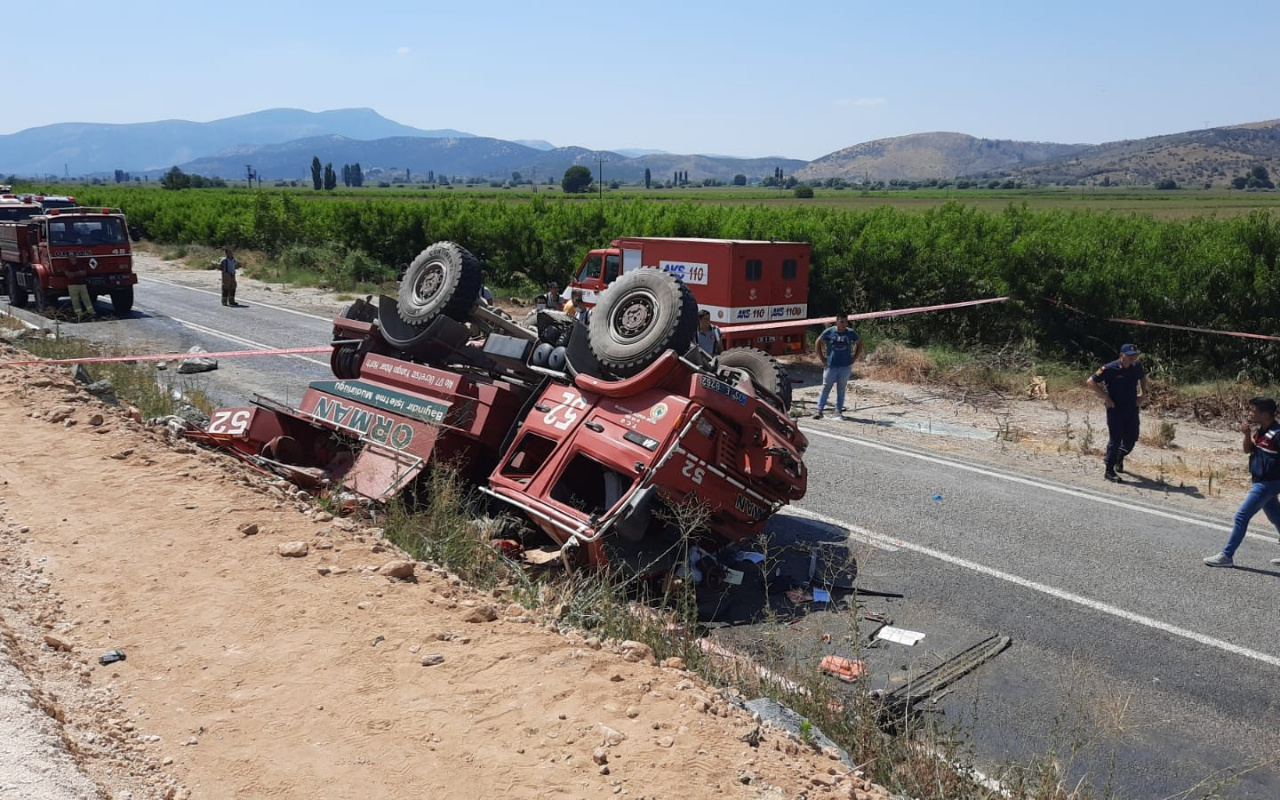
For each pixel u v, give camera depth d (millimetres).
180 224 49062
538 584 7102
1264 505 8898
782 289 19844
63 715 4059
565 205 33594
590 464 8609
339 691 4523
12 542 6121
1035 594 8172
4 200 31875
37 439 8523
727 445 7836
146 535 6348
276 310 25672
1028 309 20875
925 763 5031
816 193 180000
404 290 9680
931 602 7941
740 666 6055
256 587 5609
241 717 4273
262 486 7688
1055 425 15148
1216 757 5770
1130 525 10148
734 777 4043
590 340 8344
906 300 22500
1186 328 18531
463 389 8773
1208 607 7992
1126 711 6207
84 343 16688
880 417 15523
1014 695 6414
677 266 19547
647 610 6555
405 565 5934
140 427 9180
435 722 4301
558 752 4117
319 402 9859
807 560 8820
